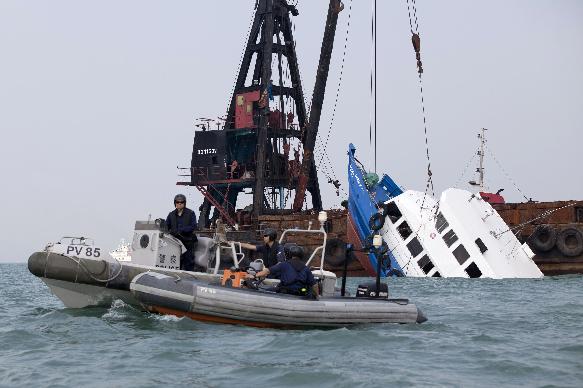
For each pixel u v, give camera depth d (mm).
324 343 27578
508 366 23500
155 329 30281
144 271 35281
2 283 96062
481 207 100375
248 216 140625
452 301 54656
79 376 21641
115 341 27719
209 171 149000
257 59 153875
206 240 38000
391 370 22844
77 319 32906
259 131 144625
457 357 25281
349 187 105750
